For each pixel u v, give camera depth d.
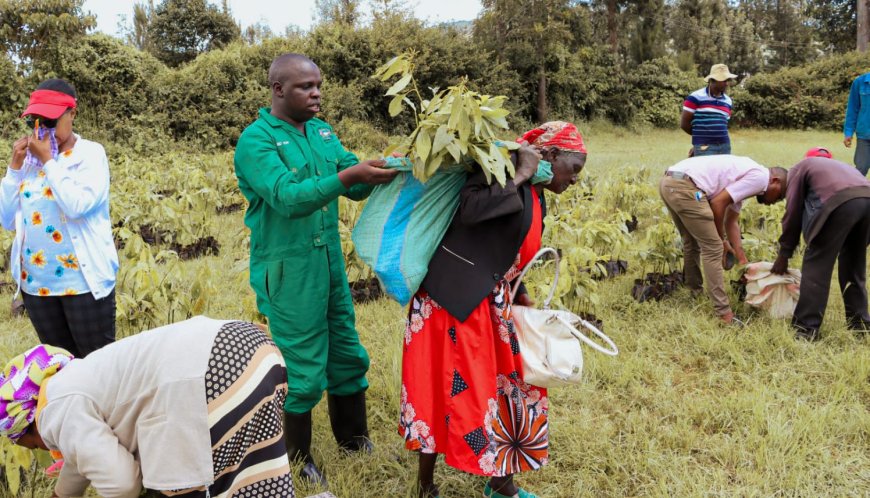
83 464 1.94
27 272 3.49
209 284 4.49
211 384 2.00
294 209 2.79
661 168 13.98
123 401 1.99
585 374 4.34
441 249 2.82
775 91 30.98
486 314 2.79
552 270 5.98
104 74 18.75
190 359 1.99
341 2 32.25
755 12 53.59
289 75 2.94
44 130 3.33
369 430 3.75
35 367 2.06
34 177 3.43
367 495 3.13
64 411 1.97
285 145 2.94
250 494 2.18
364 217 2.90
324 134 3.19
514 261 2.87
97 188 3.46
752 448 3.50
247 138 2.91
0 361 3.10
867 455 3.45
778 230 6.78
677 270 6.58
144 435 1.97
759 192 4.98
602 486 3.28
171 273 4.86
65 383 2.02
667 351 4.76
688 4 41.12
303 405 3.15
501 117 2.76
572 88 29.19
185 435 1.97
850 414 3.74
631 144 24.41
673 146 22.62
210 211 9.09
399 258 2.77
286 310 3.06
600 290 6.01
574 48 31.64
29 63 18.27
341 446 3.49
